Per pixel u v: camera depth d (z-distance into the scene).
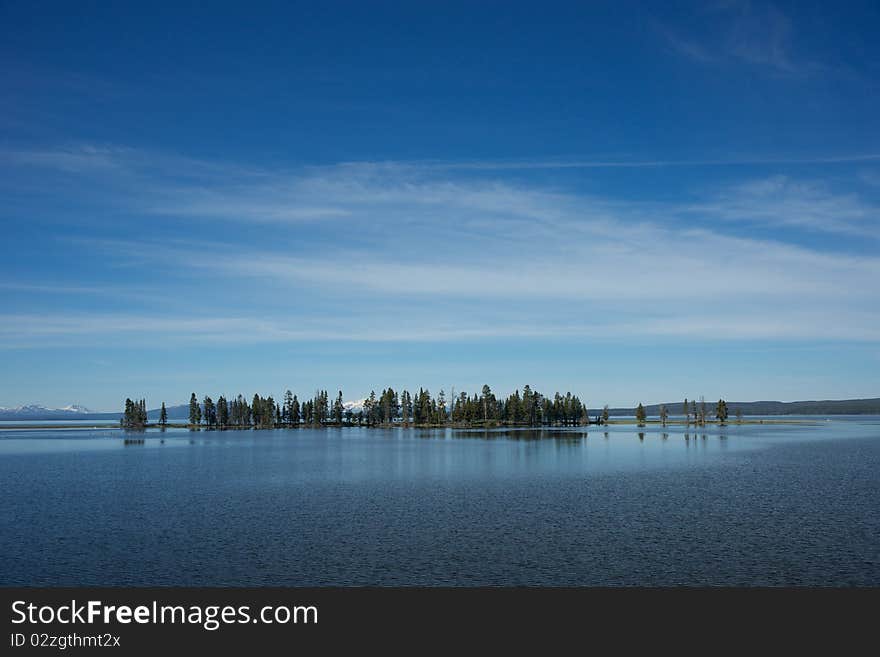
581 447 160.12
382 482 88.44
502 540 49.19
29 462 130.12
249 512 63.25
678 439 196.25
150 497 75.50
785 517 58.00
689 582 38.88
